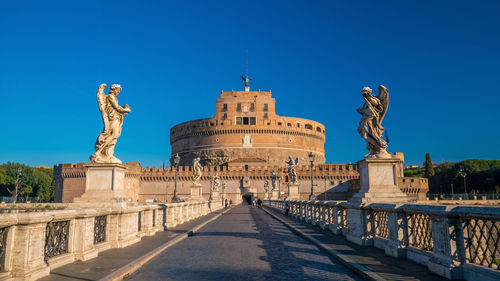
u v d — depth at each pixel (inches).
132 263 335.9
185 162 5123.0
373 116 464.8
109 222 433.7
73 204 441.4
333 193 4077.3
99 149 467.5
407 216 342.3
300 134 5083.7
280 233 671.8
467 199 3248.0
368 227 436.5
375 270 297.6
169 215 749.3
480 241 241.6
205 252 436.1
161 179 4200.3
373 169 448.8
